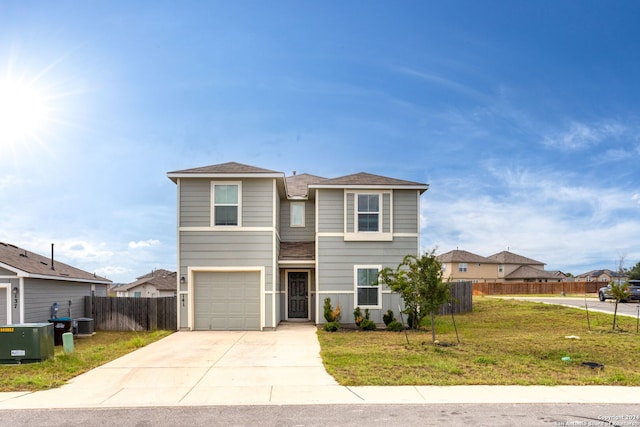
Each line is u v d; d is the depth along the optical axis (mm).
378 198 19562
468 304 24359
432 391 8508
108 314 21203
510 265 60500
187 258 18375
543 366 10664
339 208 19578
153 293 46188
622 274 21234
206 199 18578
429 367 10438
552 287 48500
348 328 18719
